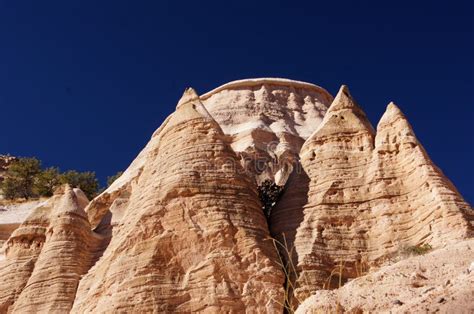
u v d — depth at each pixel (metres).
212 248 21.14
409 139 23.95
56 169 69.38
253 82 41.50
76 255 25.38
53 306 23.78
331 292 12.12
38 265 25.39
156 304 19.95
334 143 25.28
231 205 22.27
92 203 32.88
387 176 23.48
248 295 20.09
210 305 19.83
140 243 21.73
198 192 22.44
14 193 68.12
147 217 22.27
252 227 21.89
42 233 28.61
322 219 22.91
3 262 28.06
